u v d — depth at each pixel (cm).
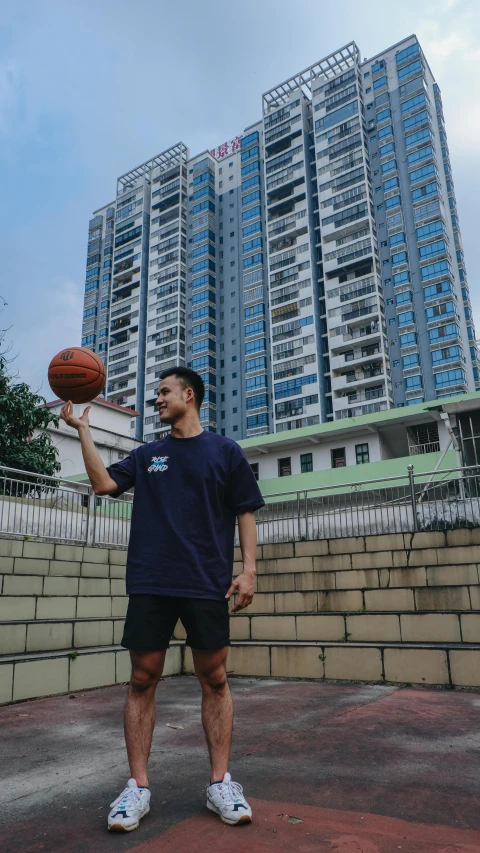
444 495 938
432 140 5672
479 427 1538
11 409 1280
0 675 445
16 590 600
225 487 229
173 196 7206
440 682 530
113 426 2459
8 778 260
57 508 783
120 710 425
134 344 6944
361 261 5466
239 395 6175
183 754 298
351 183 5734
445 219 5641
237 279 6631
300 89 6394
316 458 2930
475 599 623
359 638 629
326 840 183
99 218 8175
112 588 729
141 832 192
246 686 555
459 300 5603
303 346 5606
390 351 5338
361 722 373
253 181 6631
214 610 212
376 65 6159
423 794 229
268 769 266
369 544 795
